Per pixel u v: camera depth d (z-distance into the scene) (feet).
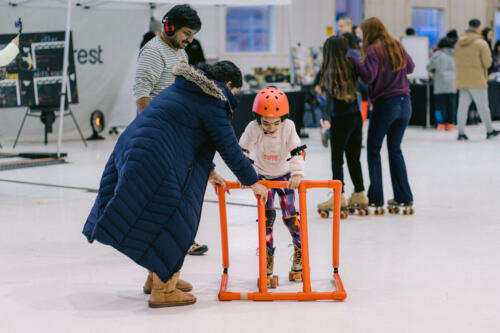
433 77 38.81
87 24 37.81
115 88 39.19
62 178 23.34
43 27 35.86
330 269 12.00
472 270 11.88
